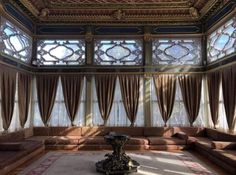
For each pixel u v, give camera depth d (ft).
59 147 24.21
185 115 27.04
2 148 18.58
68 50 27.61
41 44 27.61
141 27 27.58
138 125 26.99
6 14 21.17
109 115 27.07
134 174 15.84
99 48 27.61
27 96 25.45
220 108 23.77
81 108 27.14
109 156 16.93
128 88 27.04
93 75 27.27
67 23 27.61
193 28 27.48
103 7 25.89
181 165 18.12
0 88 20.40
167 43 27.58
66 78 27.17
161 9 26.25
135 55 27.50
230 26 21.75
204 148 20.81
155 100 27.22
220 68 23.25
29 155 20.07
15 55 23.31
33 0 23.67
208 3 23.50
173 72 27.09
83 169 17.07
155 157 20.72
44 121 26.76
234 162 15.31
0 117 20.62
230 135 20.26
